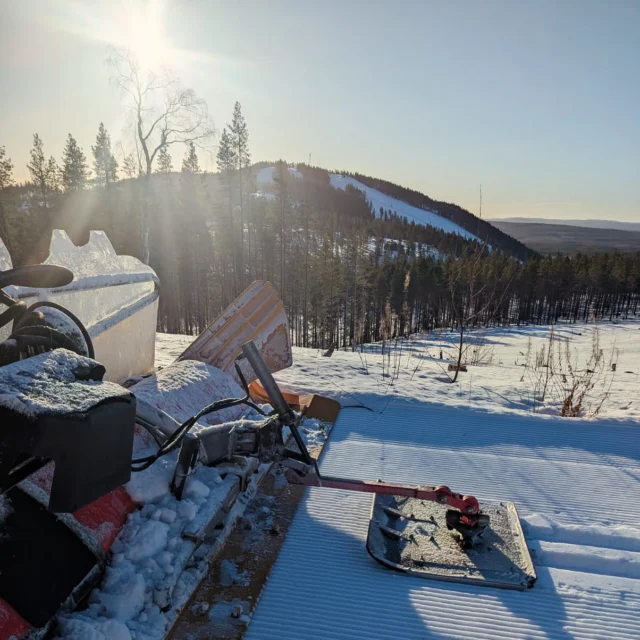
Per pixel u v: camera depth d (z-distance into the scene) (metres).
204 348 4.47
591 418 4.77
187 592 2.10
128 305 4.30
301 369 6.50
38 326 1.86
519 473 3.77
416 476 3.70
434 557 2.65
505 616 2.31
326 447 4.16
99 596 1.87
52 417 1.16
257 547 2.74
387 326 9.60
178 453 2.56
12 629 1.56
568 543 2.91
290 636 2.14
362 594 2.42
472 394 5.84
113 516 2.19
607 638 2.20
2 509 1.70
